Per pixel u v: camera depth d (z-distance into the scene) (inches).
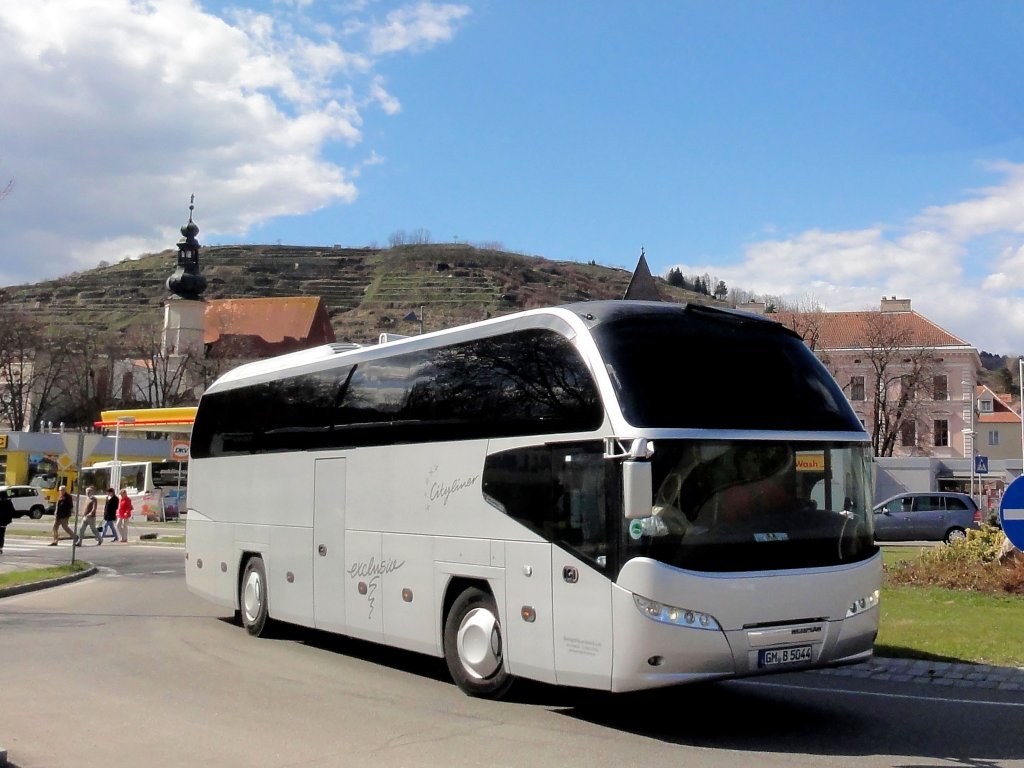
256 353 4266.7
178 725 342.6
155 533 1690.5
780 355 360.8
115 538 1539.1
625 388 328.8
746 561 322.0
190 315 3870.6
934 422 3102.9
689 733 333.4
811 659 330.0
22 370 3403.1
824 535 339.3
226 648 521.3
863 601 342.6
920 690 408.8
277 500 539.2
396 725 343.9
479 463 387.2
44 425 3447.3
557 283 6796.3
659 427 321.4
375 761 295.9
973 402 3078.2
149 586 879.7
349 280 7012.8
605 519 323.9
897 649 484.7
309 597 501.7
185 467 2303.2
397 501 436.1
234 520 587.5
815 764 292.2
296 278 7076.8
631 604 312.3
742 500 327.9
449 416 408.2
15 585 816.3
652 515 313.3
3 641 542.0
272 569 539.5
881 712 367.2
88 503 1464.1
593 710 369.7
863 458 357.7
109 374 3629.4
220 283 6939.0
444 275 6771.7
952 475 2432.3
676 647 309.6
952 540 786.8
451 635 399.9
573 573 335.3
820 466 345.7
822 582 332.8
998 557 721.6
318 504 498.6
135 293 6496.1
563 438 345.7
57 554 1270.9
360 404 472.1
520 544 360.5
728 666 314.7
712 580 314.3
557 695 395.9
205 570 621.6
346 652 510.3
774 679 432.8
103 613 674.8
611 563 319.6
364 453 463.5
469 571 386.9
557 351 356.8
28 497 2379.4
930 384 2839.6
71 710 366.3
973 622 553.9
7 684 417.7
